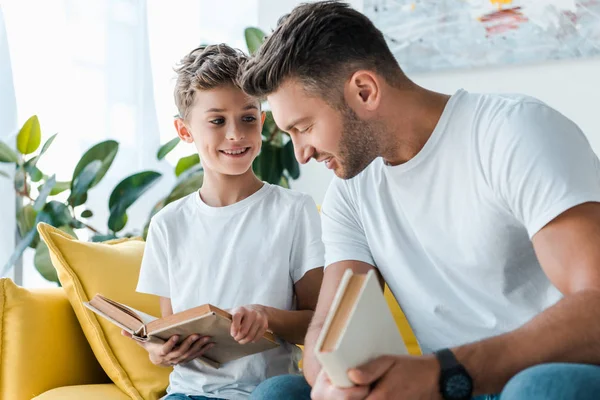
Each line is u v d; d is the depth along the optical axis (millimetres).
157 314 1876
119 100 2779
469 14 2480
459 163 1205
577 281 981
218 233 1653
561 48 2352
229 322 1345
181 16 2912
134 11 2809
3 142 2436
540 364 900
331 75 1148
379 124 1200
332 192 1413
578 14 2326
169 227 1694
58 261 1849
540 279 1215
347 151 1201
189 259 1651
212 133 1633
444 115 1219
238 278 1604
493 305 1228
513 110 1153
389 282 1332
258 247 1619
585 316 922
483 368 925
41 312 1774
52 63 2703
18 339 1721
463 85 2518
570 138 1102
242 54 1743
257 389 1181
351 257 1351
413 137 1232
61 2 2713
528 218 1080
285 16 1219
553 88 2381
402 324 1971
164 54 2887
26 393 1703
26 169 2486
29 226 2465
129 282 1884
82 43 2727
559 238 1024
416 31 2561
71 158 2723
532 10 2385
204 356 1510
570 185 1039
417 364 924
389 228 1308
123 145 2779
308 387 1159
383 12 2609
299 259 1616
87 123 2730
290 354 1585
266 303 1580
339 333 870
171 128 2893
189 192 2479
